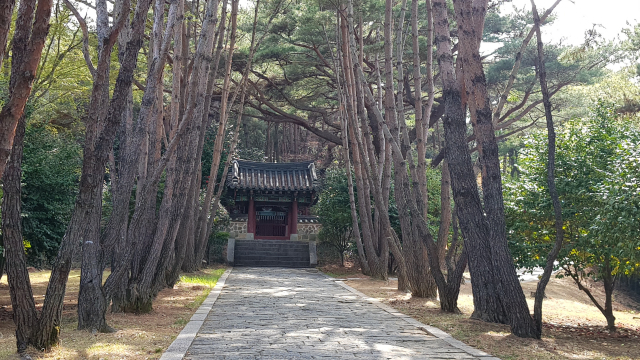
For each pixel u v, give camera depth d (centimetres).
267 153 3919
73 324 766
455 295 977
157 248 924
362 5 1608
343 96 1833
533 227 1016
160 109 1070
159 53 859
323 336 715
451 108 885
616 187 778
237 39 2128
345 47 1627
